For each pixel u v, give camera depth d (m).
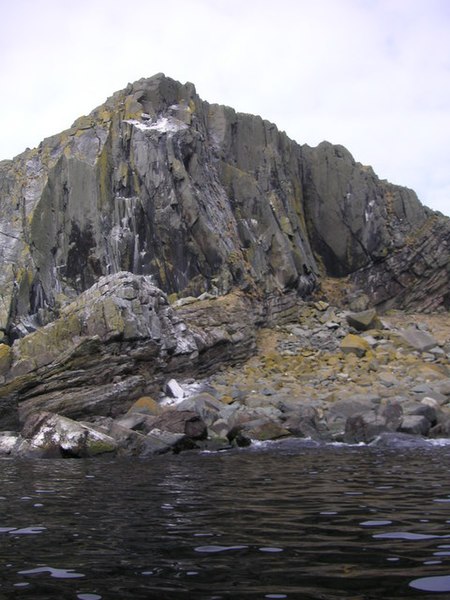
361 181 40.28
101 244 32.72
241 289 32.78
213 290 32.16
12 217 33.84
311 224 40.84
